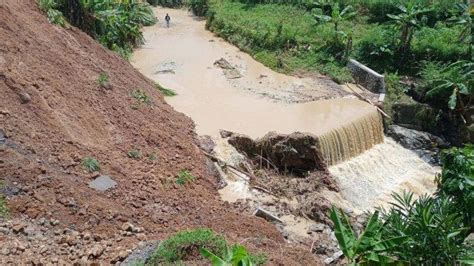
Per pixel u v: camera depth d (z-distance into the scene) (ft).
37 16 75.25
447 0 120.06
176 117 79.82
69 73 67.10
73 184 48.37
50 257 38.24
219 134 78.64
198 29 142.31
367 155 85.46
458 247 39.88
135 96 75.87
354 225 62.18
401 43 107.76
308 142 74.18
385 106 94.68
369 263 38.68
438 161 87.25
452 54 105.09
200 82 100.94
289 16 135.44
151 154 62.34
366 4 128.77
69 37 77.51
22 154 48.91
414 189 78.79
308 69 109.91
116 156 57.82
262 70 110.42
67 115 58.59
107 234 43.65
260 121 84.23
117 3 114.73
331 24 124.98
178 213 52.24
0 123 50.80
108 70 78.07
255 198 66.59
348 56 110.83
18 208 43.29
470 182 50.03
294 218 63.67
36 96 56.59
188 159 66.90
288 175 74.28
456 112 94.48
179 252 37.58
